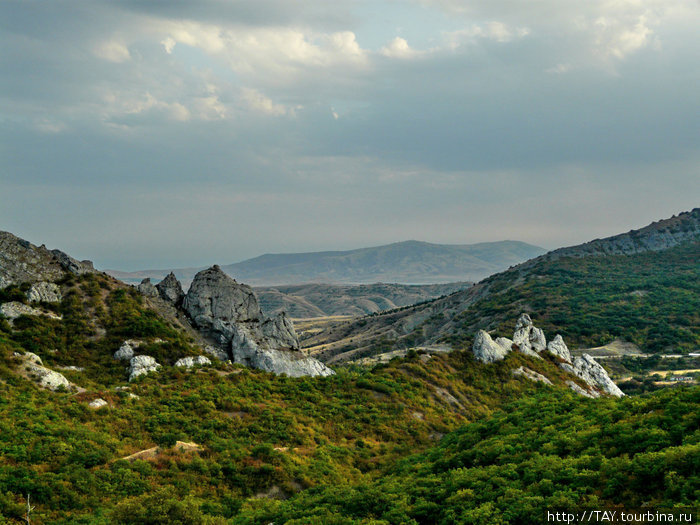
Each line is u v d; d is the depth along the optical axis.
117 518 37.72
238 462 52.34
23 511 37.56
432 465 49.16
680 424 36.31
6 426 47.31
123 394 61.75
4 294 74.62
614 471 32.31
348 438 66.81
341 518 37.44
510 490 34.50
